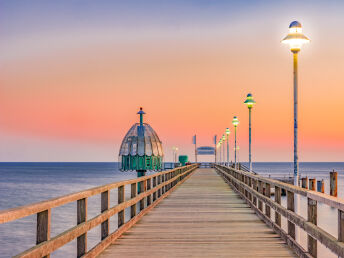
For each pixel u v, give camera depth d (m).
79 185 96.94
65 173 187.25
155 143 51.44
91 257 8.05
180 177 33.03
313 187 24.48
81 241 7.53
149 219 13.92
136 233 11.30
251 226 12.45
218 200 20.27
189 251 9.14
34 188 87.44
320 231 6.61
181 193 24.31
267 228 12.09
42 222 5.66
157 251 9.13
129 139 50.56
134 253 8.93
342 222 5.75
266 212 13.16
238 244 9.84
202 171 64.38
